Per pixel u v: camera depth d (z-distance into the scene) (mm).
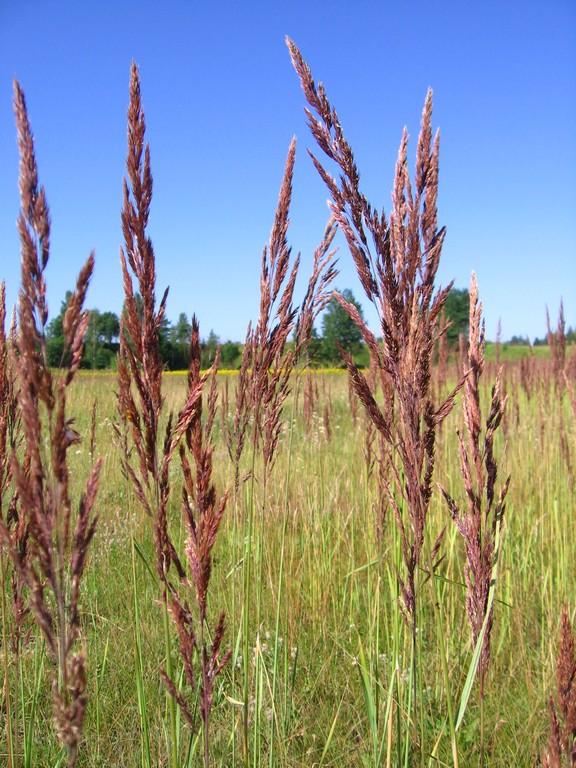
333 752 3113
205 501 1969
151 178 1866
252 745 3002
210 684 2012
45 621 1555
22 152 1494
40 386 1496
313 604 4398
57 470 1519
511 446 7250
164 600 2000
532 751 3039
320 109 1960
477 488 2283
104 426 8312
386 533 3791
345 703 3506
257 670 2879
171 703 2033
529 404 8320
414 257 2035
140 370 1930
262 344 2664
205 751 2002
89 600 4359
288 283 2586
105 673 3619
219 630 2020
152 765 2820
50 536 1527
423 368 2066
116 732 3258
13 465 1501
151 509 1976
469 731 3145
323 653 3906
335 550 4965
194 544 1983
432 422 2100
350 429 9406
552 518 5492
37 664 3053
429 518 4781
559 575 4754
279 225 2541
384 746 2875
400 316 2041
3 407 2271
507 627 4191
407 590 2199
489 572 2289
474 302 2311
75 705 1499
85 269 1525
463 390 2326
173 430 1952
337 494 5633
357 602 4375
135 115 1827
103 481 6105
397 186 2074
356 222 2023
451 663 3566
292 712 3354
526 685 3658
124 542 5012
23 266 1479
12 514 2332
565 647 1857
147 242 1861
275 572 4566
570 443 7004
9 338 2342
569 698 1840
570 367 6266
